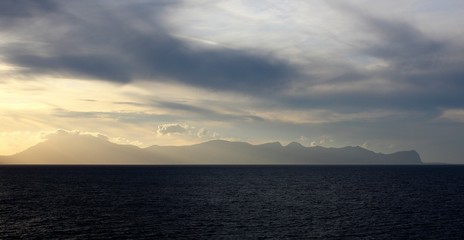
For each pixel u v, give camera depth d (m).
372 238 55.25
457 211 79.69
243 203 91.31
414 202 94.31
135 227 61.06
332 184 154.00
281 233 58.03
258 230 59.94
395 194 113.69
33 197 101.69
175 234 56.59
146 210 78.44
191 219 68.50
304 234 57.47
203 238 54.41
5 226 61.22
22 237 54.06
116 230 58.81
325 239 54.56
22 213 73.94
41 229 59.22
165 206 84.62
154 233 57.09
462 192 119.38
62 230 58.59
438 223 66.12
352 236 56.41
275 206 86.50
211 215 73.00
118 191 118.81
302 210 80.56
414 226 63.59
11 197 101.56
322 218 70.81
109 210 78.19
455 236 56.59
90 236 54.94
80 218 68.56
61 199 97.00
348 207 85.38
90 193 112.44
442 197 105.56
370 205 88.94
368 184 154.38
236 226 62.84
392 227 62.75
